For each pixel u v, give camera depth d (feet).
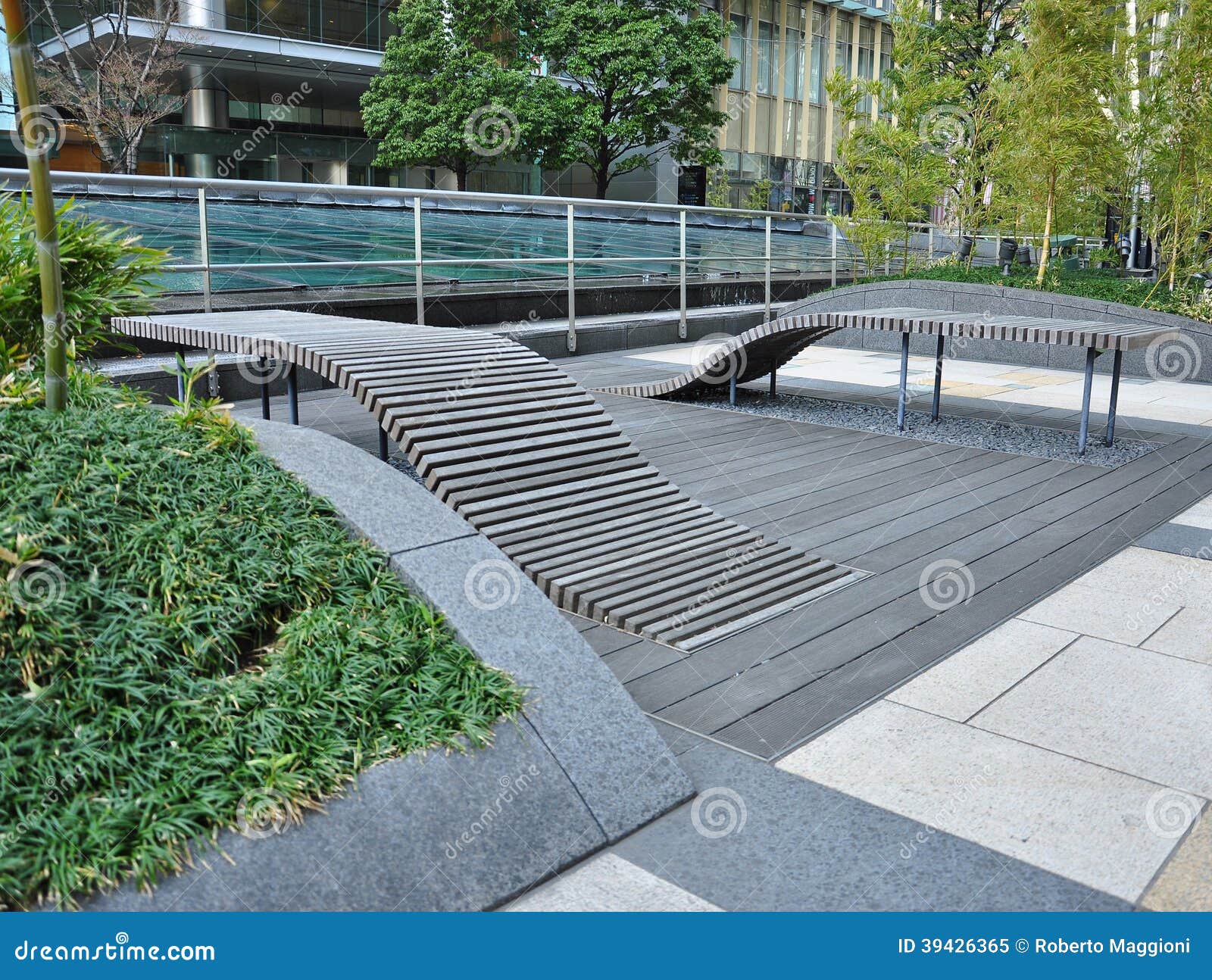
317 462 12.19
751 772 10.44
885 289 46.03
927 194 51.49
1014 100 47.78
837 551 17.43
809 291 59.57
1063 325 25.81
